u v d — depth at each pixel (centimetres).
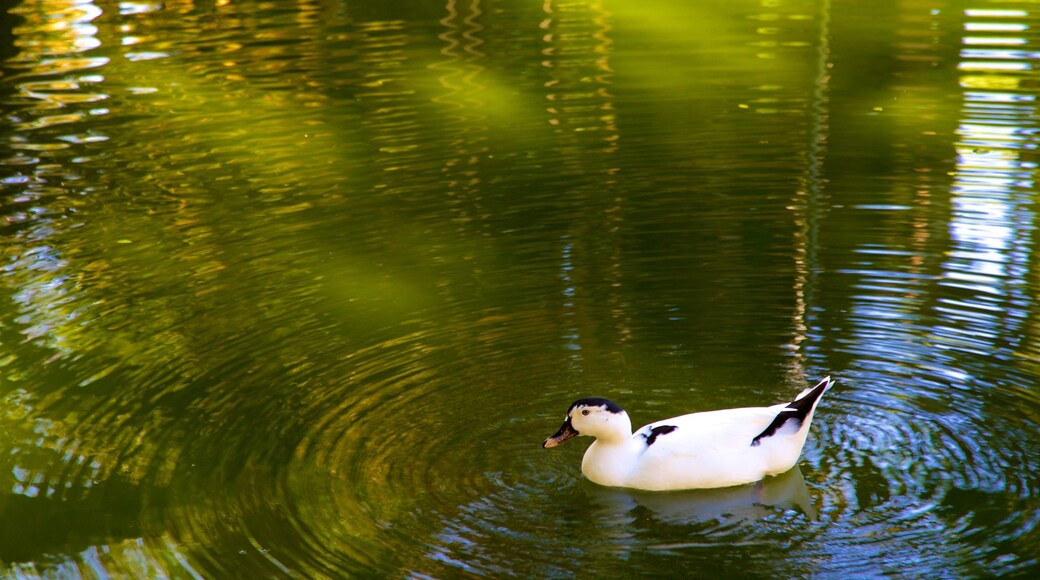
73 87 2209
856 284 1400
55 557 912
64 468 1045
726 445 1008
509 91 2188
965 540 907
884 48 2347
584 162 1848
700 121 2009
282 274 1472
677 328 1310
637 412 1135
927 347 1239
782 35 2470
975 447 1045
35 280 1456
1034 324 1274
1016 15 2527
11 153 1902
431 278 1456
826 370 1205
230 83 2234
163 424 1123
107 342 1295
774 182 1734
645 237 1565
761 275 1434
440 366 1232
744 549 909
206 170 1841
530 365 1234
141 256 1533
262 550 916
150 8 2766
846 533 927
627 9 2723
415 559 901
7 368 1234
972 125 1928
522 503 987
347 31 2584
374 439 1092
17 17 2669
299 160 1880
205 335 1310
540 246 1546
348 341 1295
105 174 1823
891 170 1758
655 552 909
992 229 1533
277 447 1079
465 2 2817
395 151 1911
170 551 918
